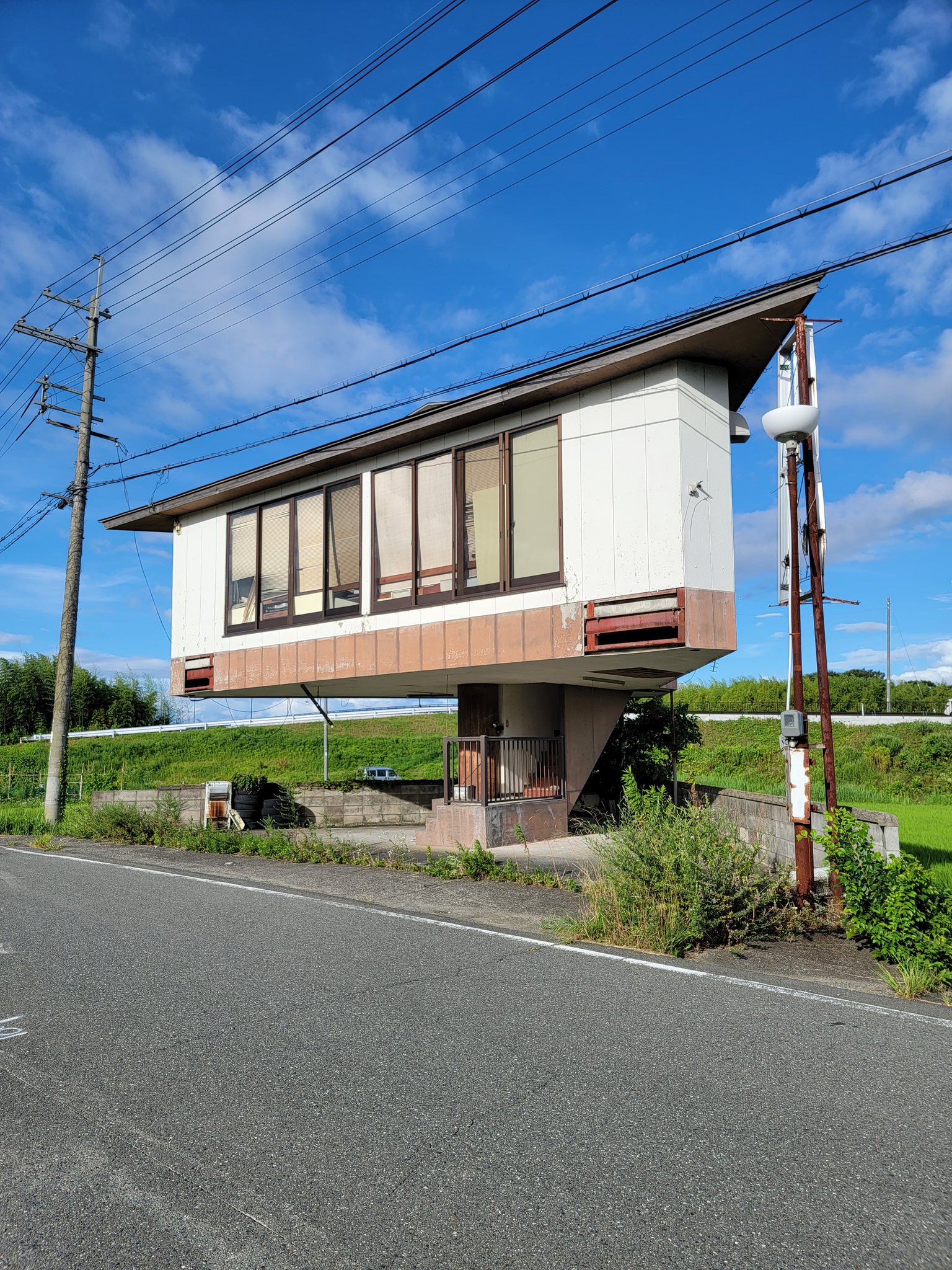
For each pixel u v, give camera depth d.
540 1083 3.80
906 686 50.34
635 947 6.41
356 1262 2.51
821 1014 4.84
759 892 7.01
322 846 11.55
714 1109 3.52
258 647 14.02
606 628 9.95
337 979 5.53
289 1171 3.04
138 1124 3.43
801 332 8.26
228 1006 4.97
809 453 8.28
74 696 52.84
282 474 13.47
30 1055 4.23
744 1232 2.63
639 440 9.91
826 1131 3.33
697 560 9.57
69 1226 2.71
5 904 8.50
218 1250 2.58
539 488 10.77
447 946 6.42
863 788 25.67
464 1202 2.82
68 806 24.80
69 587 18.86
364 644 12.47
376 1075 3.90
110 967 5.89
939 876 9.35
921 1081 3.85
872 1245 2.57
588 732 14.35
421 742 38.34
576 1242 2.59
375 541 12.53
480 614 11.17
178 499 15.02
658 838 7.20
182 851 12.90
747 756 28.88
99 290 19.69
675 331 9.23
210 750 38.22
